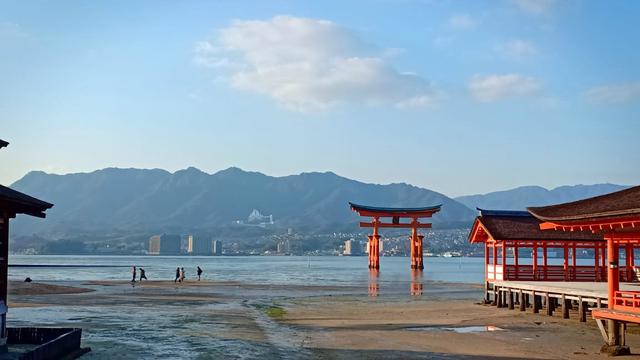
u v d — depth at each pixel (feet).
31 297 186.70
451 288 262.47
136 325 119.65
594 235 159.02
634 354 87.40
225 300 186.39
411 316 140.15
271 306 166.81
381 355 88.07
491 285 166.81
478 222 166.50
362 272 485.97
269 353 89.35
